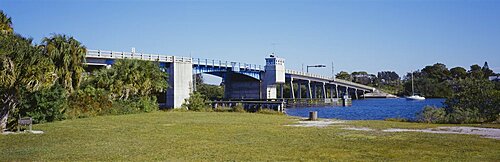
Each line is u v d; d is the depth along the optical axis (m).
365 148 17.92
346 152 16.92
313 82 131.12
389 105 104.88
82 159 15.81
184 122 32.94
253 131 25.28
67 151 17.70
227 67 82.19
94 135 23.48
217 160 15.38
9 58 24.44
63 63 37.06
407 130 25.14
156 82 52.09
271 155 16.34
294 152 17.02
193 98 57.88
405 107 90.88
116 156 16.39
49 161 15.45
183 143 19.97
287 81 117.06
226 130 26.03
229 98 98.75
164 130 26.22
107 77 46.34
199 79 115.94
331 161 15.01
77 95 40.16
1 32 27.45
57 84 34.72
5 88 24.91
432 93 155.25
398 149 17.56
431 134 22.64
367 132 24.20
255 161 15.13
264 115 43.34
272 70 100.94
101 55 51.28
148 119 36.44
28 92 28.08
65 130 26.34
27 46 25.81
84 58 40.09
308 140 20.77
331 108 90.62
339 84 140.88
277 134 23.53
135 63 49.53
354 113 67.12
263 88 101.19
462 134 22.45
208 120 35.19
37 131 25.72
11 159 15.88
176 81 59.28
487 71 150.25
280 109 58.84
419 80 167.00
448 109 32.72
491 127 26.11
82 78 42.97
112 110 43.53
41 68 26.36
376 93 176.75
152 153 17.03
